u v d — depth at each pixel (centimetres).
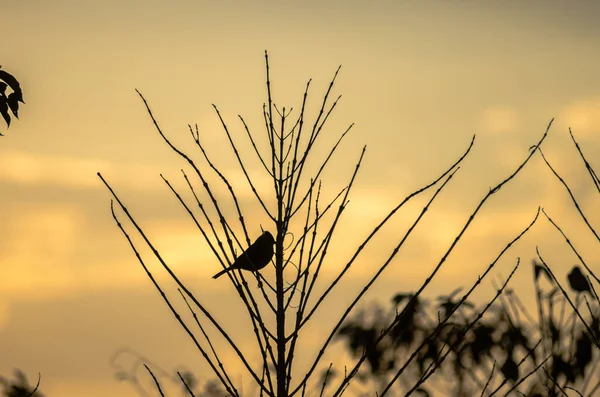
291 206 1269
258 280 1228
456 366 1673
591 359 1448
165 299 1172
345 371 1152
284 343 1202
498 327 1681
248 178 1280
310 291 1209
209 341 1163
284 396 1170
